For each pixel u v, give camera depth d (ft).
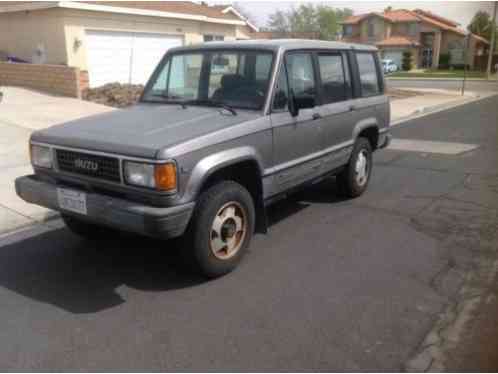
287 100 15.74
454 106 68.44
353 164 20.63
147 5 64.23
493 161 30.17
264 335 11.30
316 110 17.20
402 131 43.73
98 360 10.47
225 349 10.78
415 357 10.49
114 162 12.46
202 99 16.15
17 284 13.96
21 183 14.61
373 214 19.69
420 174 26.73
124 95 49.32
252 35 101.04
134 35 61.05
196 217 12.97
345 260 15.31
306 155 16.99
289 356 10.52
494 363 10.28
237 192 13.82
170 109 15.83
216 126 13.50
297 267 14.82
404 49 183.52
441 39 179.63
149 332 11.48
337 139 18.94
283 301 12.81
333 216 19.42
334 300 12.84
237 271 14.53
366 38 196.95
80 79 48.67
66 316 12.25
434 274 14.37
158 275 14.40
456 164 29.40
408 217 19.35
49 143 13.85
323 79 17.88
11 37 58.95
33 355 10.68
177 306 12.62
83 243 16.83
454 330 11.48
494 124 47.91
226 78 15.90
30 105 43.14
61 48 54.13
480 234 17.49
